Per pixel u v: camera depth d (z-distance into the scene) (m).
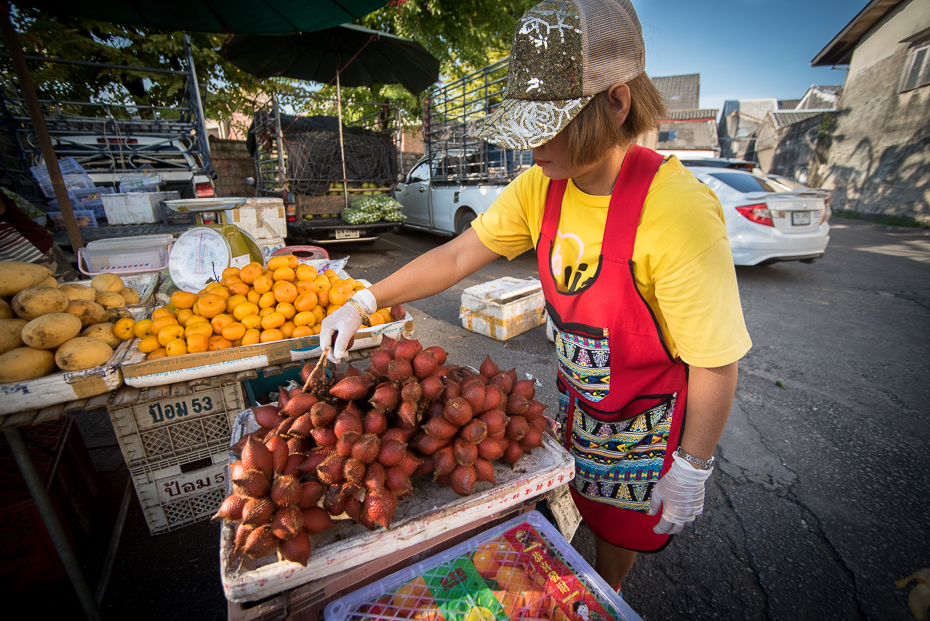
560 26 0.88
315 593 1.05
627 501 1.40
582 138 0.94
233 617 0.98
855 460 2.75
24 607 1.87
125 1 3.77
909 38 12.24
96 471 2.53
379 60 8.27
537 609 1.11
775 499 2.46
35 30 8.77
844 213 14.60
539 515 1.34
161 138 7.99
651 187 1.05
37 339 1.53
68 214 3.39
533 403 1.38
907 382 3.62
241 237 2.69
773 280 6.46
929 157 11.73
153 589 1.95
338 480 1.06
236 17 4.08
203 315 1.83
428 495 1.19
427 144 8.95
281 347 1.79
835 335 4.54
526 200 1.41
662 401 1.28
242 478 0.98
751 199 6.00
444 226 8.39
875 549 2.16
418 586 1.13
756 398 3.41
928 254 8.24
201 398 2.05
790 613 1.88
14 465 1.99
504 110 0.98
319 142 7.75
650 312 1.14
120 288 2.24
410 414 1.16
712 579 2.03
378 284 1.49
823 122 16.52
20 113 7.26
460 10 11.16
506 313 4.34
